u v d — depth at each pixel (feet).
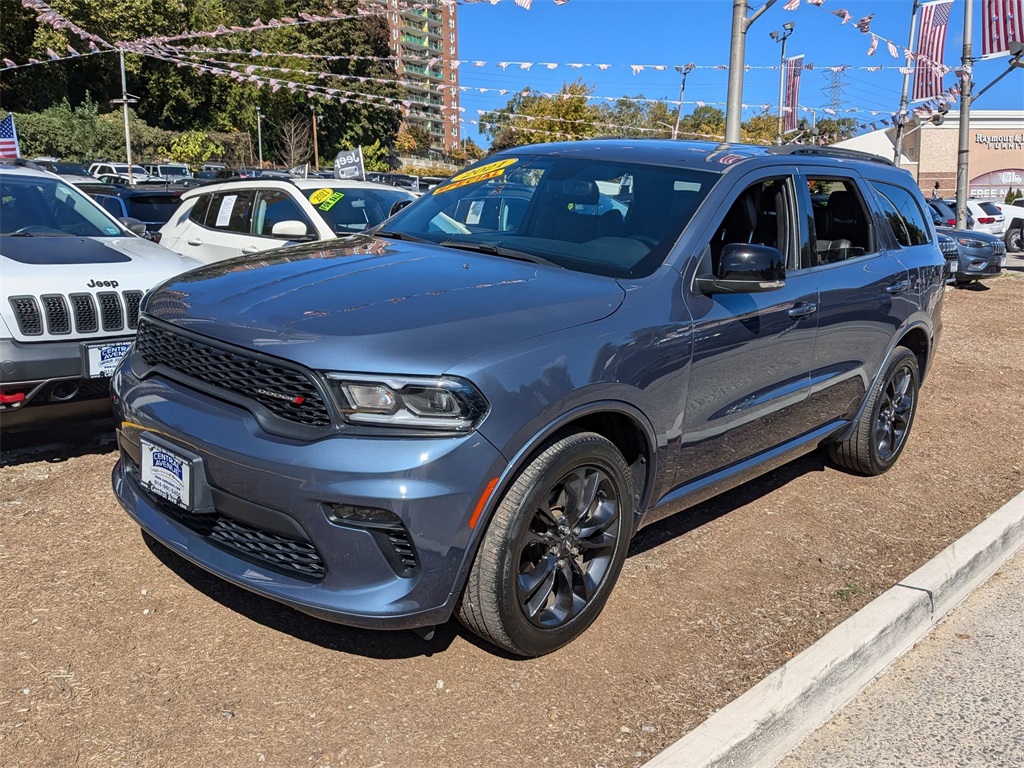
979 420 22.30
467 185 14.38
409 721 8.78
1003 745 9.57
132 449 10.36
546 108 136.67
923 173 134.72
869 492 16.47
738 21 34.60
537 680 9.64
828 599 12.06
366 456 8.36
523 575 9.56
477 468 8.56
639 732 8.92
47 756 7.90
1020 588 13.41
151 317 10.46
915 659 11.30
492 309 9.52
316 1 167.32
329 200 25.52
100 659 9.37
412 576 8.66
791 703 9.30
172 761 7.97
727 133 35.81
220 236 26.73
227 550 9.45
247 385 9.09
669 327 10.66
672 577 12.32
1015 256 73.00
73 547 11.80
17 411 13.92
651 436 10.59
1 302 13.61
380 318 9.07
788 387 13.26
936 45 55.88
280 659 9.63
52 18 53.83
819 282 13.65
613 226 12.12
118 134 171.53
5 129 49.16
